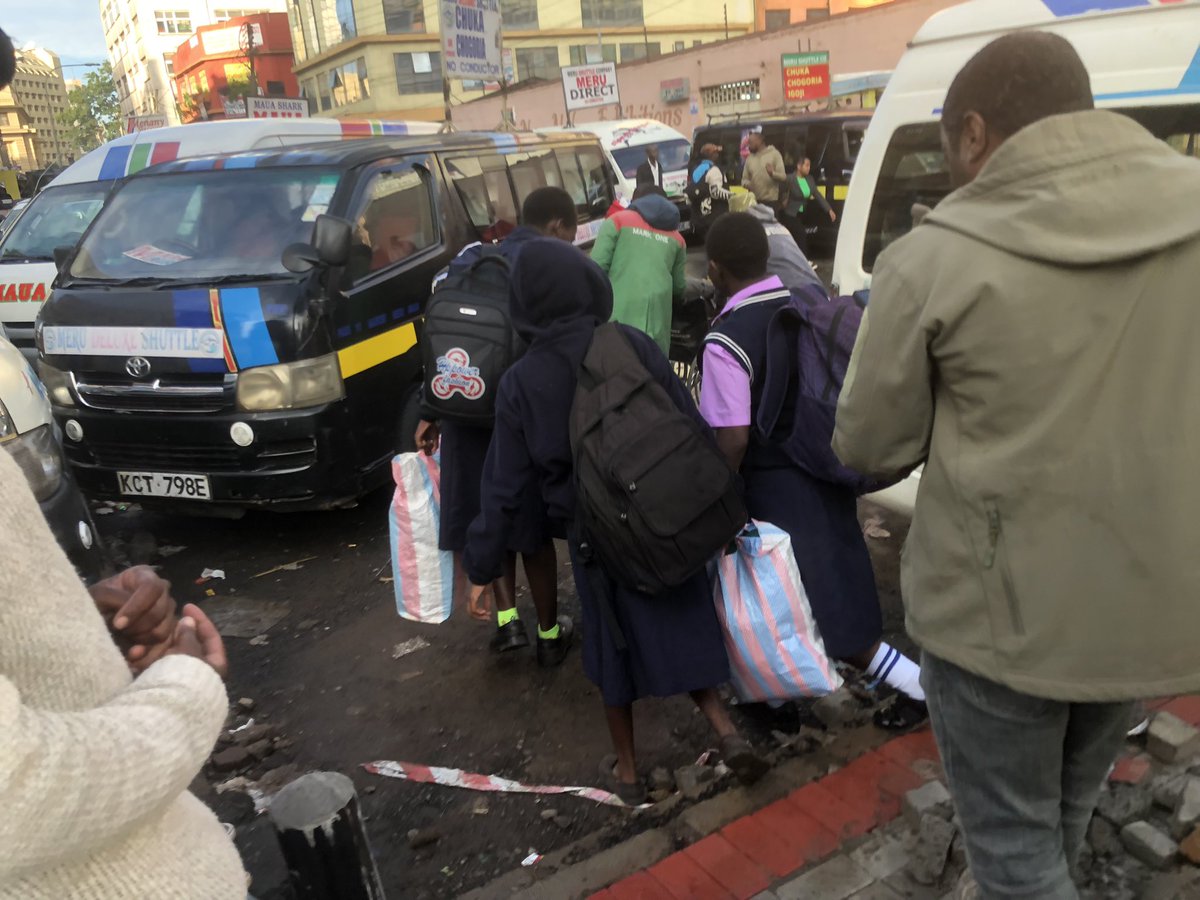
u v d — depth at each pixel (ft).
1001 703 5.37
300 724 11.96
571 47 145.38
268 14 186.60
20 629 3.19
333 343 16.10
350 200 17.43
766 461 9.73
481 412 11.48
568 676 12.54
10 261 28.32
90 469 16.90
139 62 276.41
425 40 135.74
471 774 10.66
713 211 45.39
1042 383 4.83
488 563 9.95
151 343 15.96
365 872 6.85
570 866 8.76
